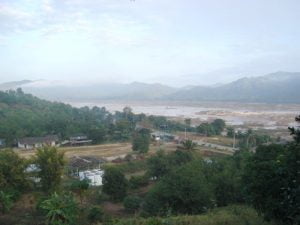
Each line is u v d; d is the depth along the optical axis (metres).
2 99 141.88
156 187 29.42
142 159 70.62
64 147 88.88
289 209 11.30
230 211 20.83
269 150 14.30
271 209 12.20
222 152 82.31
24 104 147.62
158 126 136.62
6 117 108.38
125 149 85.94
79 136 97.06
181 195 26.33
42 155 38.09
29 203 33.03
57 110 148.88
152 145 93.00
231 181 30.47
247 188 13.59
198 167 36.69
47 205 24.48
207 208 25.95
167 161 54.28
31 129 96.00
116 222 19.50
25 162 37.06
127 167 63.28
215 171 39.44
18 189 35.19
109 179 42.16
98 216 28.03
